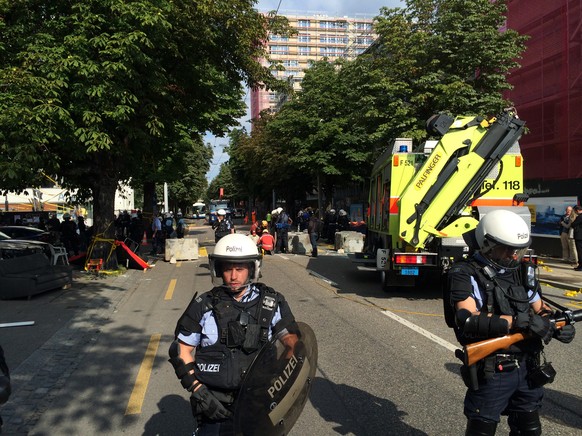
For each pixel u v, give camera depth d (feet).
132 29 35.73
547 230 54.95
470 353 8.71
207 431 8.44
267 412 8.21
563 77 63.62
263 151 125.18
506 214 9.25
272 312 8.86
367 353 20.48
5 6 35.42
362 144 92.73
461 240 29.86
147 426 14.14
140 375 18.47
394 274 34.47
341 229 85.25
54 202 138.92
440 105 56.75
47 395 16.56
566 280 39.06
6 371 8.64
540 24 68.54
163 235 85.05
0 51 35.78
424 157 32.83
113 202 48.70
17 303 31.45
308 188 134.62
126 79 37.60
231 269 8.95
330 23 437.58
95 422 14.44
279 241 69.62
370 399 15.61
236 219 259.19
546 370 8.92
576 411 14.42
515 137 29.12
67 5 37.68
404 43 59.16
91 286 38.83
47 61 34.14
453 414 14.39
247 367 8.54
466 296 9.07
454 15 55.98
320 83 96.22
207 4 42.93
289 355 8.61
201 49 48.67
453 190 29.45
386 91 60.18
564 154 63.46
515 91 73.36
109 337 23.97
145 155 54.08
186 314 8.91
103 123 38.52
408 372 18.07
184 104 53.36
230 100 70.69
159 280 44.01
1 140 33.12
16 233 67.62
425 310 29.22
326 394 16.06
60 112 33.71
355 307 30.14
